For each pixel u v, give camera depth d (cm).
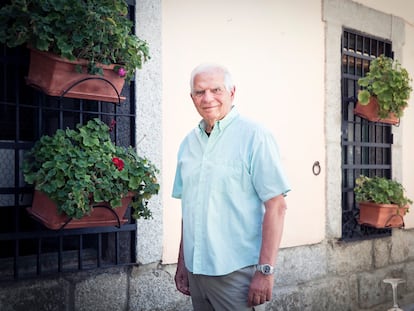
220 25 381
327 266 458
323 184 461
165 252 343
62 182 249
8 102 291
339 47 472
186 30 359
